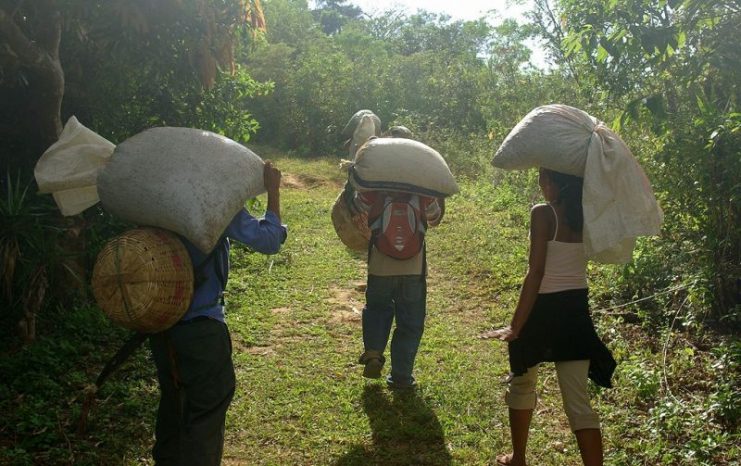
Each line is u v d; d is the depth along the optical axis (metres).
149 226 3.61
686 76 5.78
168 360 3.64
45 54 6.45
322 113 22.86
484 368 6.15
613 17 5.15
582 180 3.90
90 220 7.76
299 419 5.20
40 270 6.18
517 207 12.39
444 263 9.61
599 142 3.81
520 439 4.30
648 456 4.51
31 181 6.91
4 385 5.29
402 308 5.57
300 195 14.95
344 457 4.68
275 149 22.92
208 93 8.88
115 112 8.30
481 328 7.26
